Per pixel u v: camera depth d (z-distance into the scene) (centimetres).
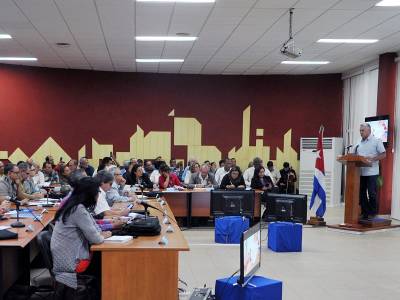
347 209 851
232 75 1332
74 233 366
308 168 1279
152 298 357
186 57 1079
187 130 1327
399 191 992
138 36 873
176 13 717
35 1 661
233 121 1334
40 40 914
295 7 682
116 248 355
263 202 888
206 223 936
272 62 1133
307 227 883
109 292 354
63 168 927
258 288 338
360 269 577
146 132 1312
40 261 566
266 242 739
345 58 1081
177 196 889
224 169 1080
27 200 648
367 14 717
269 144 1340
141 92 1308
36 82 1234
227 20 755
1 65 1195
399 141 998
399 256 650
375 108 1121
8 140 1212
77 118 1270
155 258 357
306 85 1329
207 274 545
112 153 1291
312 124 1328
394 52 1010
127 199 684
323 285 505
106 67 1230
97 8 693
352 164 834
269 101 1333
